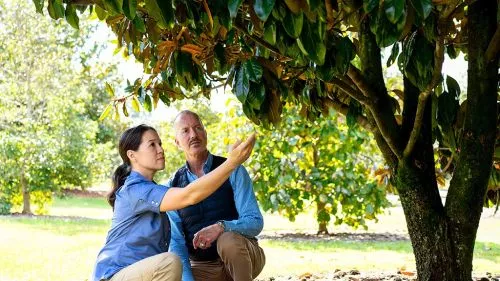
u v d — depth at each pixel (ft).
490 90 10.96
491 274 17.03
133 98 12.86
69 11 8.71
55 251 24.30
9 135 44.83
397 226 38.19
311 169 28.22
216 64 9.86
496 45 10.44
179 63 9.64
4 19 46.52
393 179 12.46
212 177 8.95
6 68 46.60
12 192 48.21
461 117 11.60
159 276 9.25
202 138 12.12
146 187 9.53
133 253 9.62
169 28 7.25
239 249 11.03
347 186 28.48
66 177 49.11
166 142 46.16
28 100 46.29
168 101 12.73
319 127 27.37
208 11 7.80
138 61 12.44
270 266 20.12
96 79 67.62
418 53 8.41
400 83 20.13
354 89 11.35
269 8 6.38
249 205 11.61
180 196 9.19
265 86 9.46
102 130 78.13
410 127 11.87
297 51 7.95
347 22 9.43
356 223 29.86
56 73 47.80
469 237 11.59
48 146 45.01
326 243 27.99
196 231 11.91
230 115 28.66
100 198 83.10
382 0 7.24
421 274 11.90
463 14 10.73
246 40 10.86
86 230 33.24
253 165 27.78
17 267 20.20
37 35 47.14
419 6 6.49
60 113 46.19
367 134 27.81
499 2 8.05
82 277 18.51
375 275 17.10
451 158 13.12
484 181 11.35
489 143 11.18
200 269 11.93
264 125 9.89
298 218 45.27
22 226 35.04
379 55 11.64
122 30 10.48
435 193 11.84
